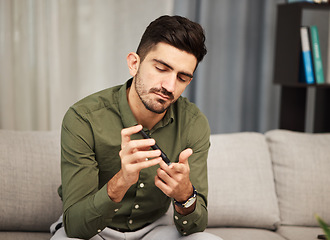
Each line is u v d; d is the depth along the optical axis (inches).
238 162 71.6
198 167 52.5
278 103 108.1
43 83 90.4
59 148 66.2
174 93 46.1
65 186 47.6
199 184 51.6
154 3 95.3
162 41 44.8
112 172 51.4
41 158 64.3
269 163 73.8
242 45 103.7
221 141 73.6
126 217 52.5
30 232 63.3
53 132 68.7
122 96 51.0
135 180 42.4
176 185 43.9
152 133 52.1
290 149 74.0
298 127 97.3
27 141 65.2
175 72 44.9
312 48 90.7
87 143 48.8
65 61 92.7
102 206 44.1
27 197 61.9
